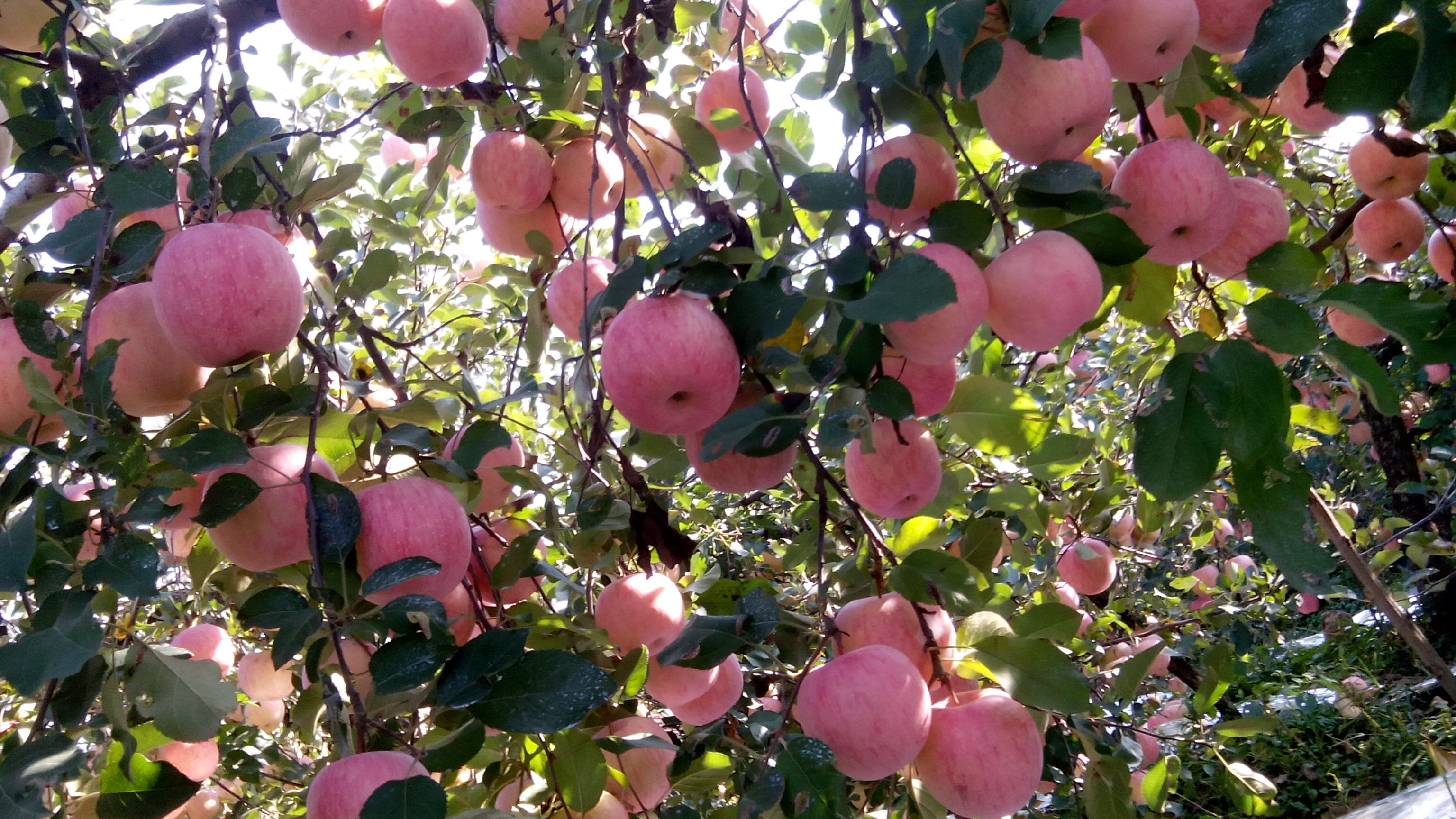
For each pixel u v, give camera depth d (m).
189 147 0.93
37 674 0.50
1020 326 0.66
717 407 0.62
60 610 0.52
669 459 0.85
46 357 0.59
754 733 0.61
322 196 0.77
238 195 0.65
